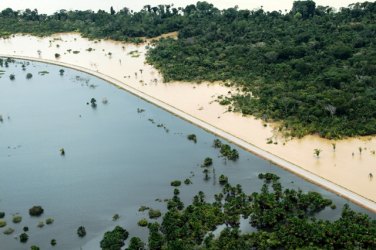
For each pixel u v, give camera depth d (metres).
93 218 194.62
